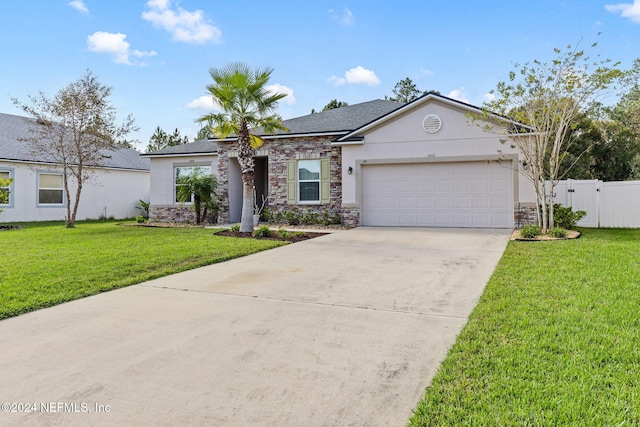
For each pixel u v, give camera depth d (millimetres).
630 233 11391
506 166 13078
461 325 4348
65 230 14484
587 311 4520
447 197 13812
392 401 2855
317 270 7270
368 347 3820
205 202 17453
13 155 19438
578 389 2852
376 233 12414
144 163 26641
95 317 4789
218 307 5141
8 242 10984
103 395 3000
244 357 3635
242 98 12266
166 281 6570
